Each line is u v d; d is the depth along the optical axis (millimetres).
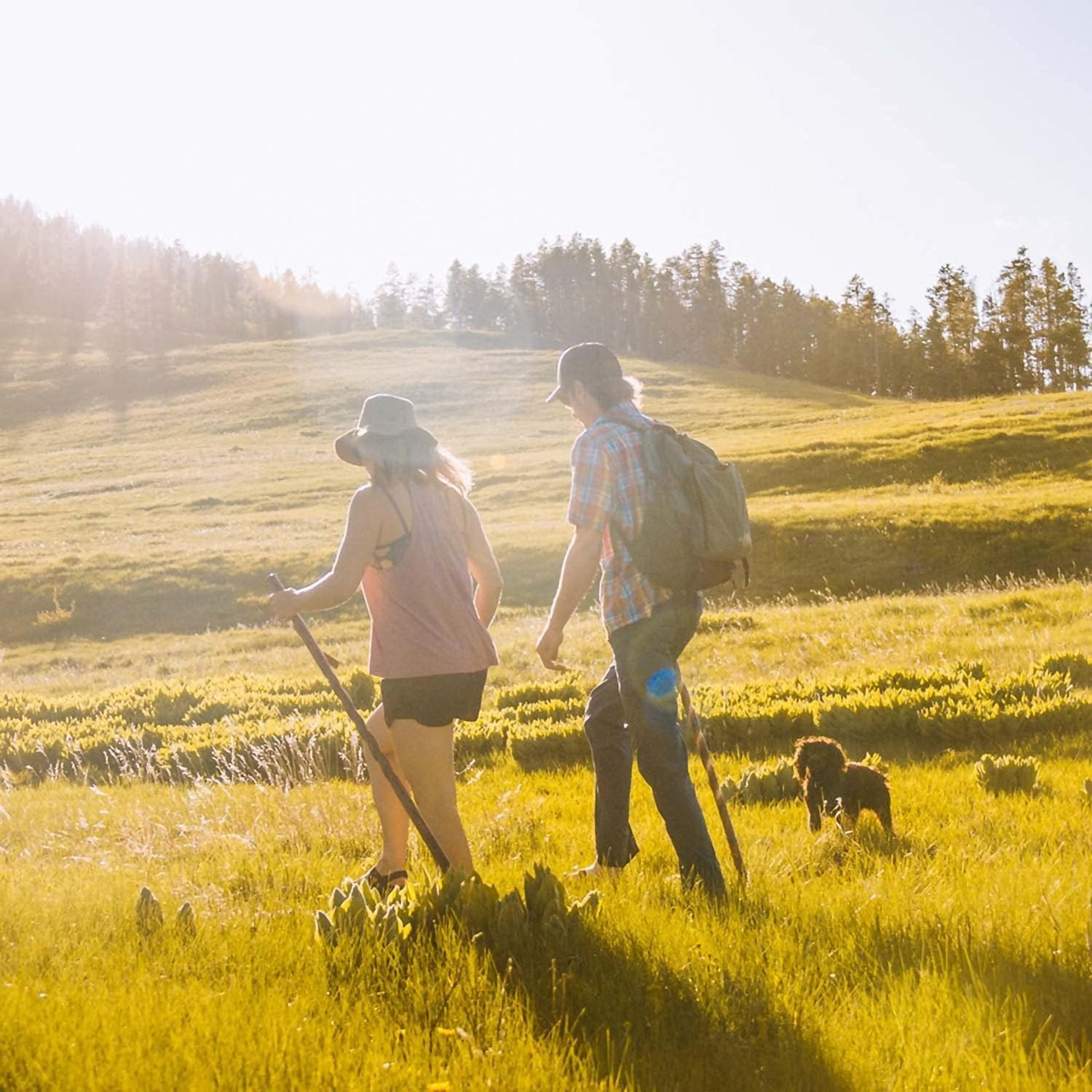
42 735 13031
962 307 134875
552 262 178750
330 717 11883
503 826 6527
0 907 4340
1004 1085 2633
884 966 3459
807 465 52281
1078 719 9508
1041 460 48000
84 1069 2643
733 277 166375
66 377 127500
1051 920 3760
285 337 193000
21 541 50062
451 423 94188
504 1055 2768
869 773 6102
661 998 3162
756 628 19953
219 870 5434
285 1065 2664
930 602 20734
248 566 38625
